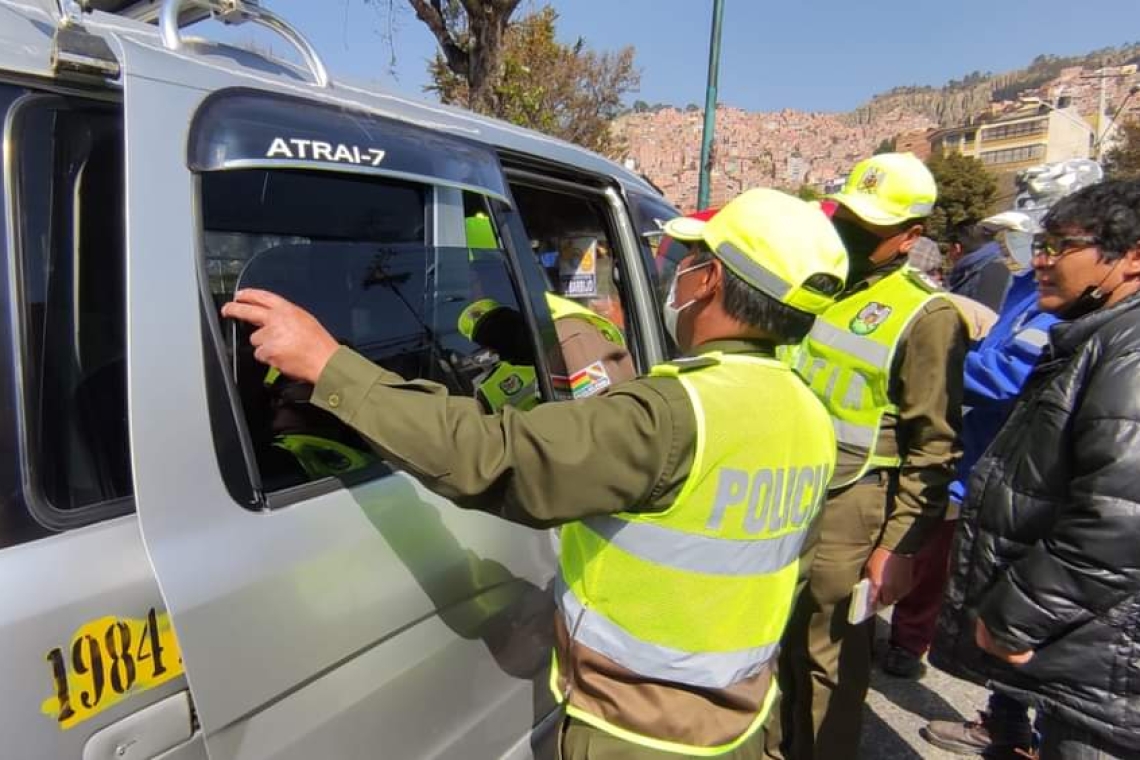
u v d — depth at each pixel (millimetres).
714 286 1231
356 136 1228
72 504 930
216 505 1040
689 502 1104
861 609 1942
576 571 1233
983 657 1664
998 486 1658
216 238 1161
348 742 1216
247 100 1111
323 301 1336
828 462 1317
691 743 1188
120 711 911
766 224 1172
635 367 2352
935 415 1965
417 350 1511
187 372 1023
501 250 1668
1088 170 3889
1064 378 1524
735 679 1222
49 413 929
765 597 1223
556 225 2482
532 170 2006
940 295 2014
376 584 1243
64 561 888
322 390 1057
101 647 894
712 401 1108
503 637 1571
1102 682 1439
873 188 2020
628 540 1138
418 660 1343
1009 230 4027
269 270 1248
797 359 2225
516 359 1665
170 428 994
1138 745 1434
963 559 1755
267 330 1065
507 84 7160
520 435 1032
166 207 1018
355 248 1403
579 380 1807
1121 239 1511
